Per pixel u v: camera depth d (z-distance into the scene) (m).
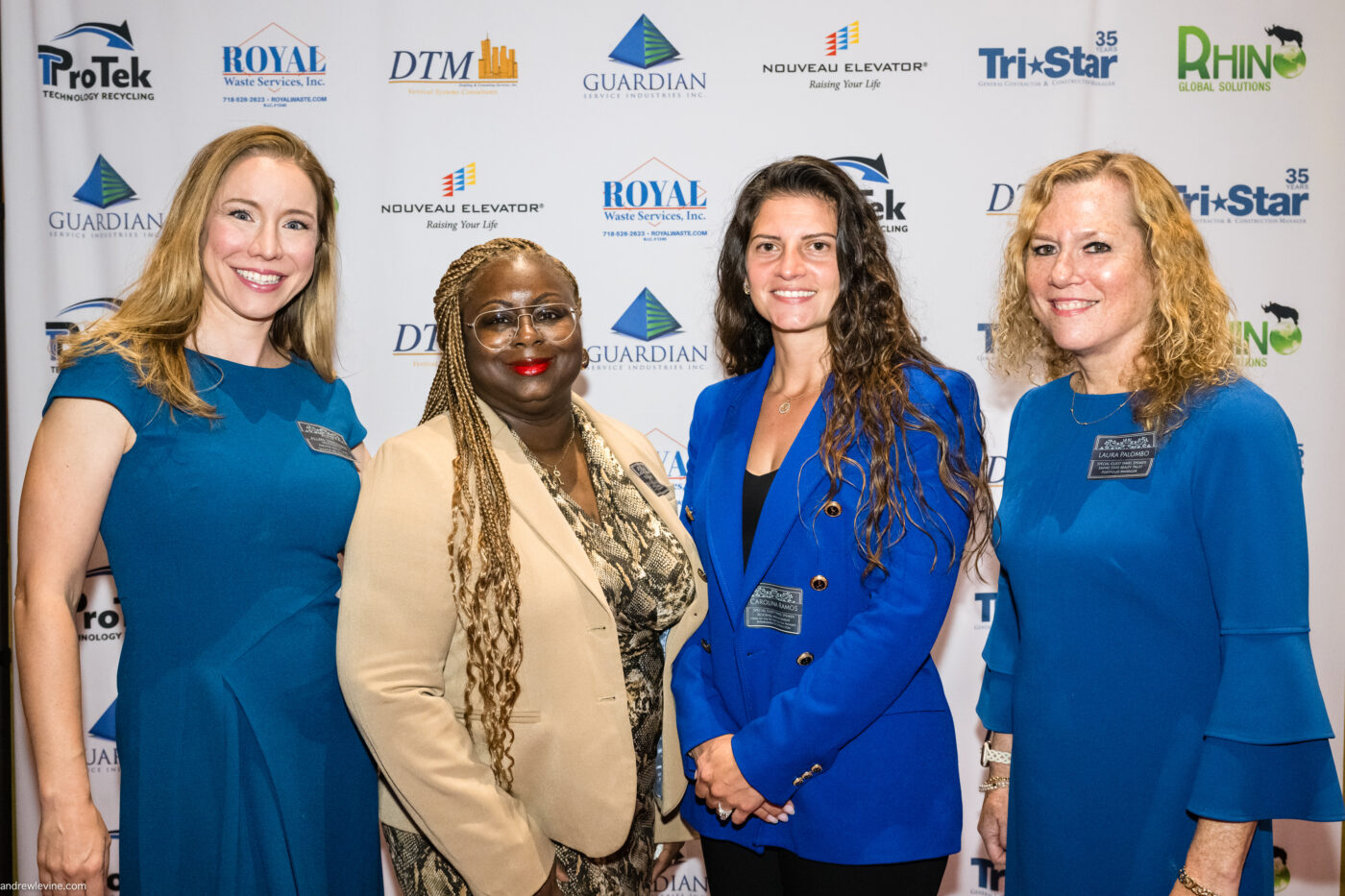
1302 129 2.66
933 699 1.58
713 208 2.69
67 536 1.44
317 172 1.70
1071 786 1.46
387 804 1.55
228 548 1.50
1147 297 1.45
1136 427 1.45
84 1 2.59
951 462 1.51
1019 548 1.54
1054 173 1.51
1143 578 1.39
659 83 2.67
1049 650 1.49
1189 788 1.38
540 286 1.50
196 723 1.48
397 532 1.38
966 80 2.66
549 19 2.66
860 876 1.52
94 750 2.68
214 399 1.57
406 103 2.66
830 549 1.54
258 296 1.59
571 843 1.46
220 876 1.48
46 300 2.62
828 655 1.48
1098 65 2.66
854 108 2.67
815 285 1.62
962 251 2.69
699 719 1.59
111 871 2.67
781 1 2.66
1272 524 1.30
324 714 1.58
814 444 1.58
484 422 1.51
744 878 1.66
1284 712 1.27
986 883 2.80
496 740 1.43
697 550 1.72
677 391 2.74
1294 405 2.69
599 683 1.45
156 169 2.63
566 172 2.68
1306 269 2.67
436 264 2.69
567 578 1.44
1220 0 2.64
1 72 2.58
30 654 1.41
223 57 2.62
